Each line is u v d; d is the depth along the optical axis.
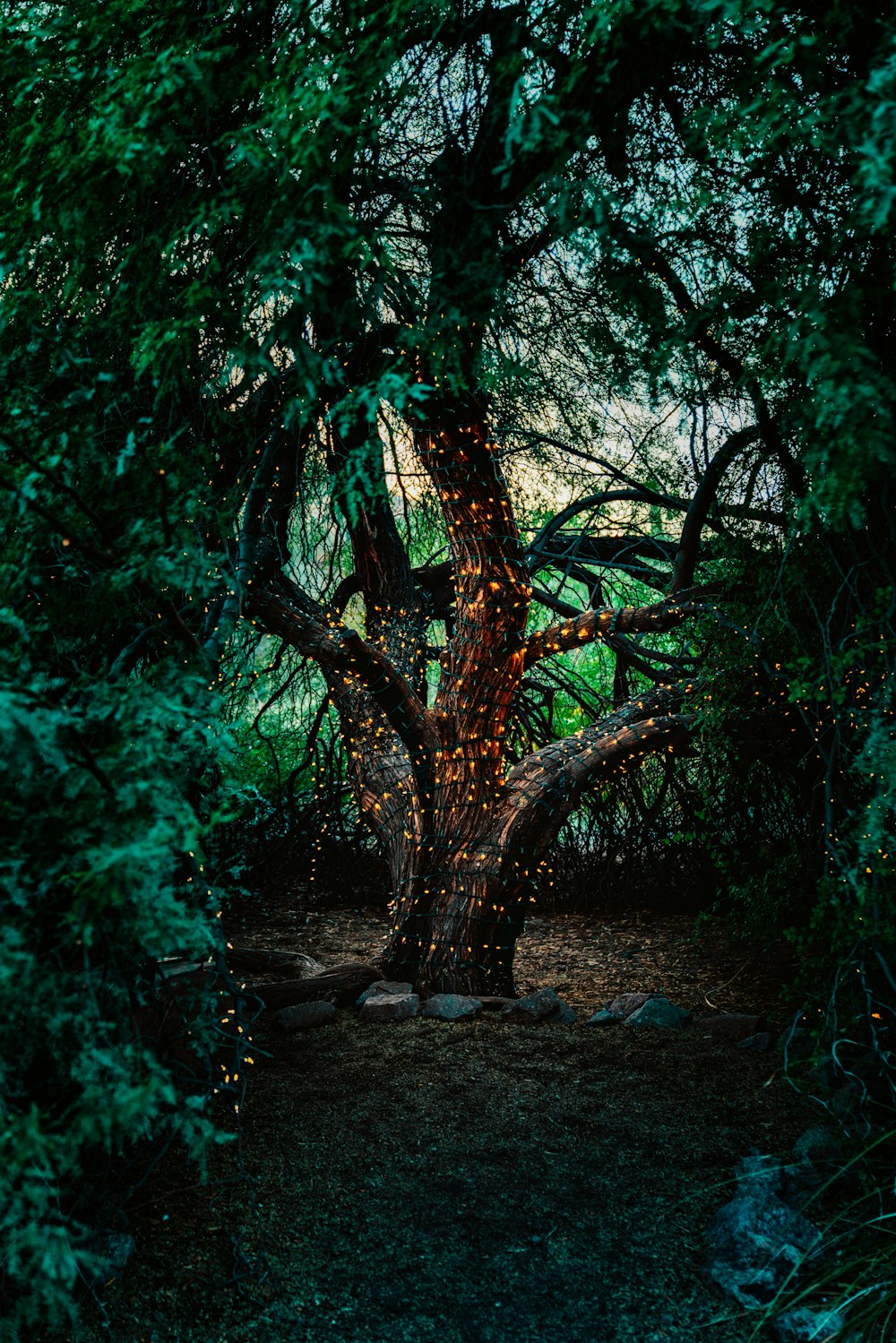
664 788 6.21
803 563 2.95
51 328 1.93
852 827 2.70
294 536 4.89
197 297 1.72
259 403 2.39
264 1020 4.14
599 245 1.72
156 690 1.56
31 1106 1.37
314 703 6.59
